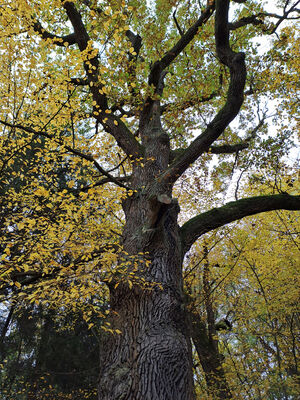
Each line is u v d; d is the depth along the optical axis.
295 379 9.74
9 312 9.37
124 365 3.27
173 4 7.26
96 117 5.82
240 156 7.86
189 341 3.68
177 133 8.41
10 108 4.37
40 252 3.61
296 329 13.64
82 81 6.00
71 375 9.90
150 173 5.51
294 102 8.73
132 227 4.71
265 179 7.57
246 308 10.81
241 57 4.89
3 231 4.78
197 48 8.21
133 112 7.40
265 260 10.83
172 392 3.02
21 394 9.12
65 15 6.55
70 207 4.11
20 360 9.95
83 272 3.42
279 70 7.89
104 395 3.16
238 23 7.29
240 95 4.89
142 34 7.73
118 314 3.77
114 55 5.40
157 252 4.15
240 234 10.31
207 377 8.35
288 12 6.92
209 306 9.67
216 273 11.14
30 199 5.53
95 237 4.83
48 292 3.23
